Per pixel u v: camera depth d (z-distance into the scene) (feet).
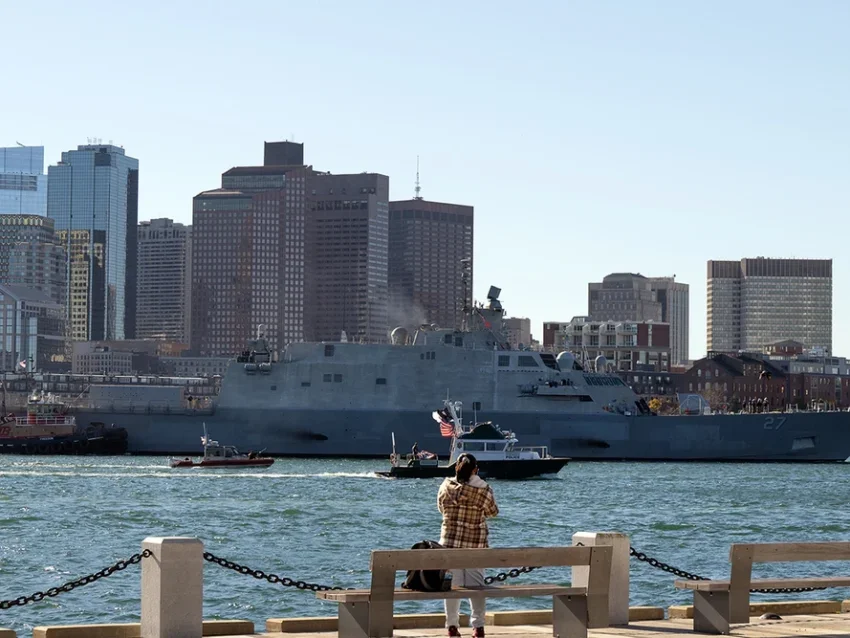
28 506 395.34
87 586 224.53
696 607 132.05
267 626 130.62
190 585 120.37
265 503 414.21
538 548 118.32
